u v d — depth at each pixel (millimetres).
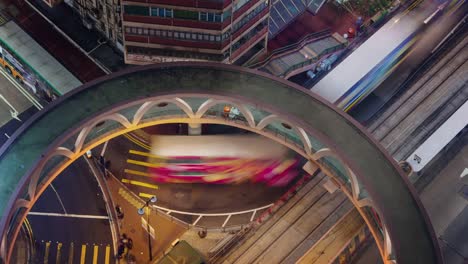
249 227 119438
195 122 118188
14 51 130125
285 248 117312
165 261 111125
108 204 121438
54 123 109062
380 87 136625
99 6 124938
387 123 132875
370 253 119312
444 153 130625
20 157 106125
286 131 116375
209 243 118375
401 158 128750
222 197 123250
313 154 113062
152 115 116188
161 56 122812
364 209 110062
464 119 128750
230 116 117250
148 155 126688
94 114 109250
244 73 115562
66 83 127000
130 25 116750
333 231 118812
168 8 113375
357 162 108312
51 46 131625
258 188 124312
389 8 142000
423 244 101188
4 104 131125
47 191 121688
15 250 115500
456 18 144000
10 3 136375
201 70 115688
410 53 140250
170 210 121562
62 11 134625
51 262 115125
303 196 122688
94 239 117875
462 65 140375
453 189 127562
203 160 126375
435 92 136750
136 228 119312
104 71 129125
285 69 131875
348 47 137000
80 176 123812
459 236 122438
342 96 128375
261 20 122875
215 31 116688
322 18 140625
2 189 103562
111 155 126188
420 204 104562
